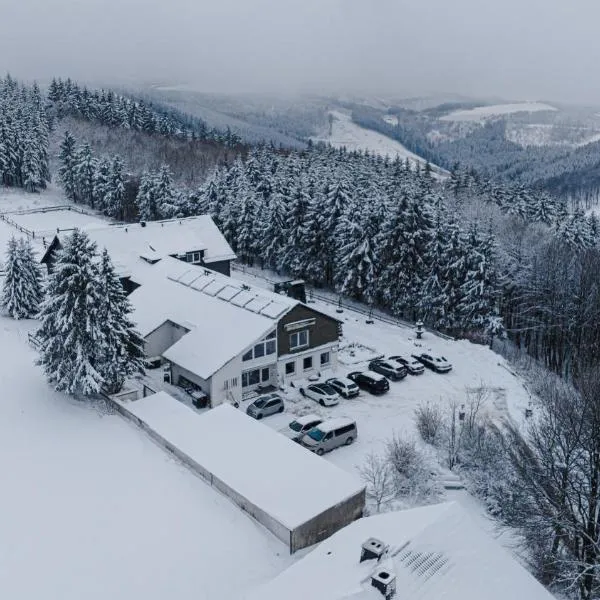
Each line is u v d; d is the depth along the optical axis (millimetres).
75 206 98312
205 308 42094
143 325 42062
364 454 31266
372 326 53656
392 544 16359
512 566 16562
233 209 73688
